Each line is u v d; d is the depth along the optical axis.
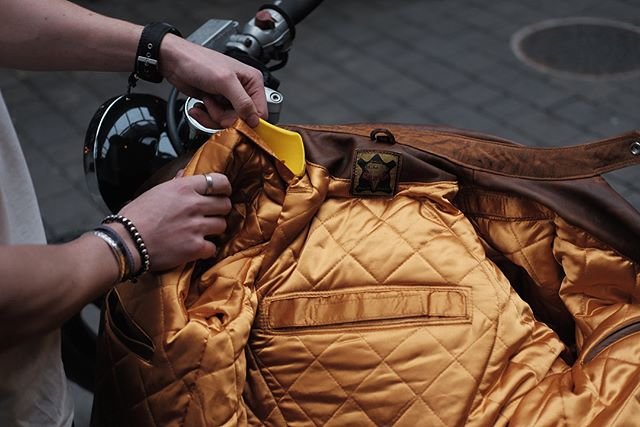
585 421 1.10
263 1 4.21
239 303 1.14
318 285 1.20
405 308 1.17
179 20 4.04
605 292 1.28
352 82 3.62
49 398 1.17
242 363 1.11
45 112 3.47
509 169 1.28
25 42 1.20
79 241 0.99
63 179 3.13
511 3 4.20
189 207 1.08
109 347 1.16
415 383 1.13
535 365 1.17
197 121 1.28
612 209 1.24
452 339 1.15
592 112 3.43
